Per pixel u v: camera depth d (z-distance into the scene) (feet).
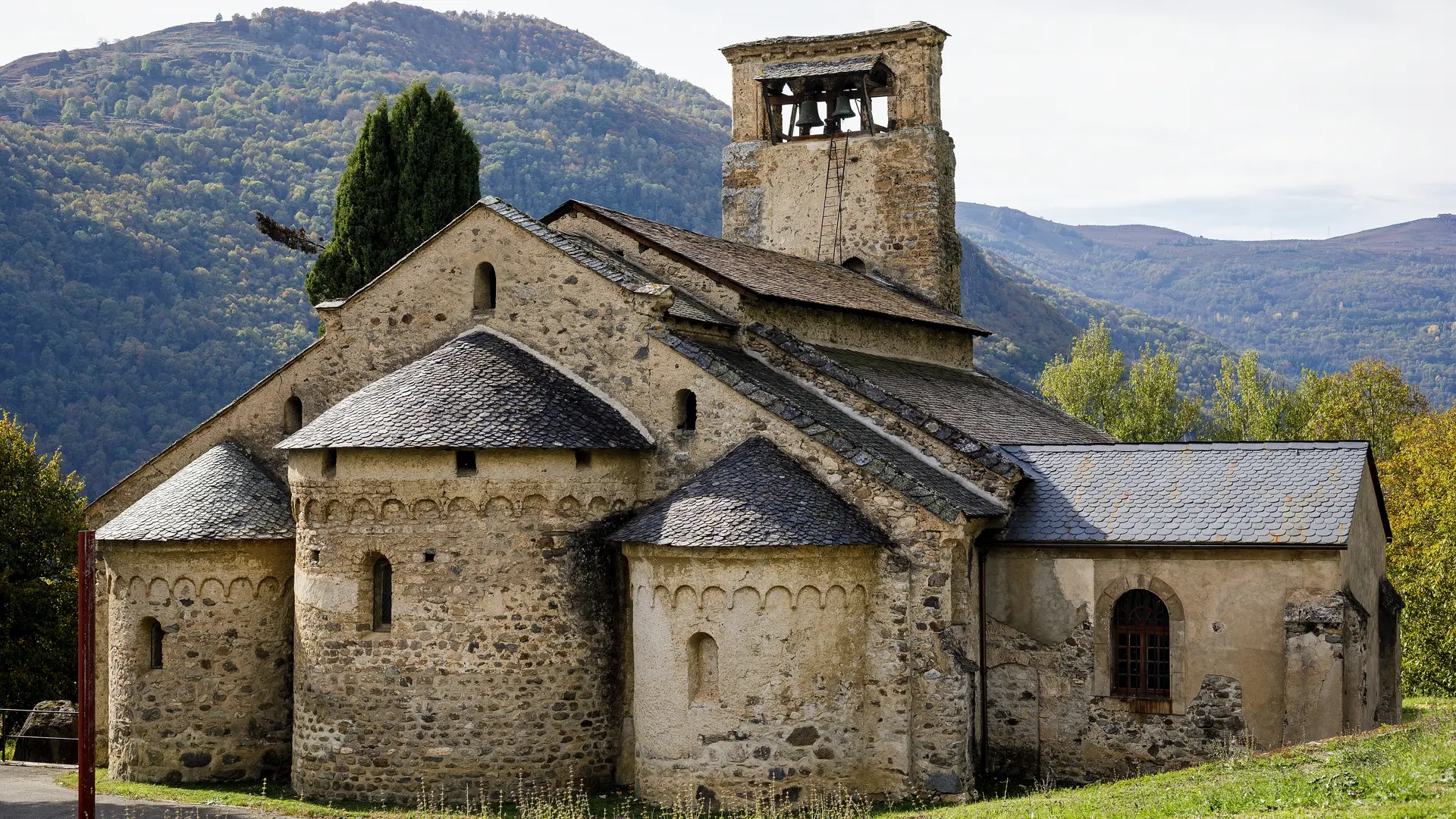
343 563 90.22
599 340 97.55
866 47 146.92
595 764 90.84
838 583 85.87
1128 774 91.20
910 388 114.42
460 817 81.30
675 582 85.46
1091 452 101.04
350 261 160.76
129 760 96.94
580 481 90.89
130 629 97.45
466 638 88.22
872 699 86.99
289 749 98.43
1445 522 153.89
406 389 92.79
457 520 88.58
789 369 104.99
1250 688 88.33
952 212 149.38
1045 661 93.97
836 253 147.64
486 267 103.09
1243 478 93.66
